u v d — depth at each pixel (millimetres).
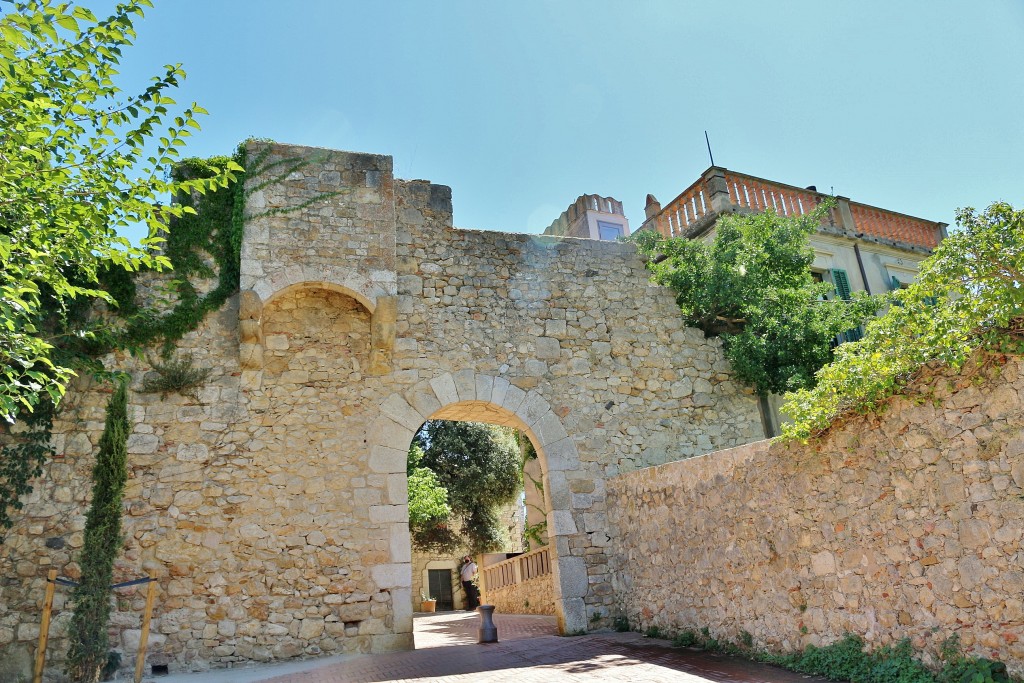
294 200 10758
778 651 7523
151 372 9891
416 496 20812
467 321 11523
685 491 9320
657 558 9867
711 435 12320
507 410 11305
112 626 8805
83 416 9453
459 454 25078
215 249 10641
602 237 19844
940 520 6094
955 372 6094
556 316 12094
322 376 10516
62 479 9141
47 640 8258
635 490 10523
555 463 11258
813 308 12531
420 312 11297
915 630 6195
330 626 9461
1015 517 5527
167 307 10188
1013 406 5633
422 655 9141
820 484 7266
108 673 8594
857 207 16281
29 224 7145
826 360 12297
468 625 14984
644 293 12805
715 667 7344
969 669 5652
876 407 6715
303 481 9953
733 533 8359
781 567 7625
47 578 8195
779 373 12328
